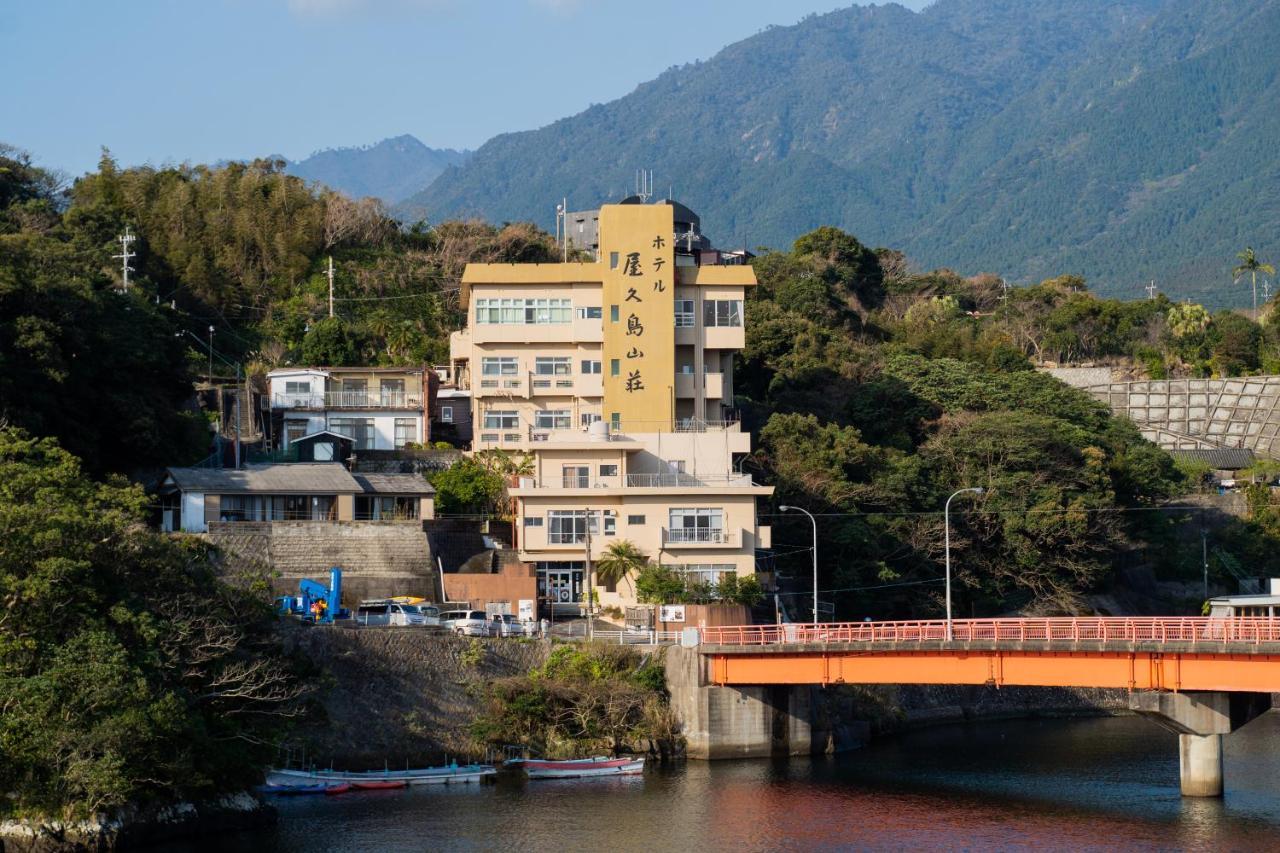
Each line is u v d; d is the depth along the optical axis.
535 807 117.56
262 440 193.75
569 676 135.75
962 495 185.75
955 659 125.62
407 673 131.88
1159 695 121.50
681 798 120.69
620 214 186.25
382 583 152.50
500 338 186.12
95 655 99.44
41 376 146.50
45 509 102.75
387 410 194.88
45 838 98.00
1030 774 133.38
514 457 183.00
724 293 189.50
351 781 123.00
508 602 153.12
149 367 167.00
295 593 148.12
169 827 104.50
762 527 164.00
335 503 161.50
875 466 187.25
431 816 114.25
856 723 150.75
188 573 111.00
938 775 132.00
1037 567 186.38
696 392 187.12
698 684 136.50
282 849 104.50
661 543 161.00
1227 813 116.50
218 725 108.44
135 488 113.81
